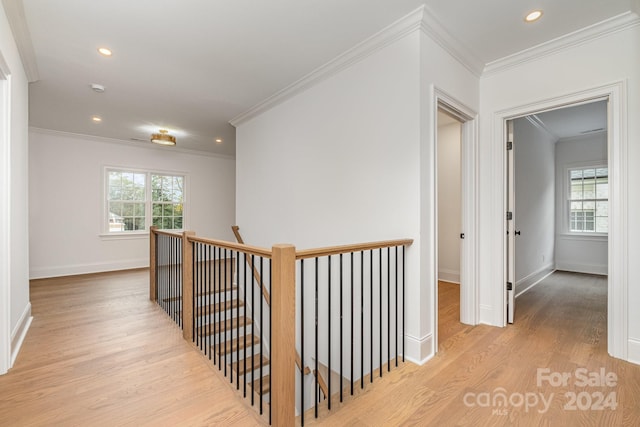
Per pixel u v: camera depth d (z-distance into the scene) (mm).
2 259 2002
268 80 3086
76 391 1794
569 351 2219
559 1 1917
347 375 2725
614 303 2123
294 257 1464
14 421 1531
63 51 2527
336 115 2783
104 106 3814
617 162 2117
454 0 1919
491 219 2760
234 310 4020
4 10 1935
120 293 4035
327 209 2895
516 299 3639
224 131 4957
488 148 2773
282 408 1420
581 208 5316
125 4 1971
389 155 2312
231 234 7055
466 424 1473
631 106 2072
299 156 3246
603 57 2184
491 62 2684
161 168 6129
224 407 1664
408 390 1759
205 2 1959
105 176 5512
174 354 2283
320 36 2338
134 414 1598
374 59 2420
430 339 2186
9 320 2045
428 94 2180
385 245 1981
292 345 1453
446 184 4633
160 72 2908
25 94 2725
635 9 1960
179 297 3055
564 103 2369
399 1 1948
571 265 5383
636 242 2047
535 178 4547
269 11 2049
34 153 4855
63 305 3486
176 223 6344
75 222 5223
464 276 2791
